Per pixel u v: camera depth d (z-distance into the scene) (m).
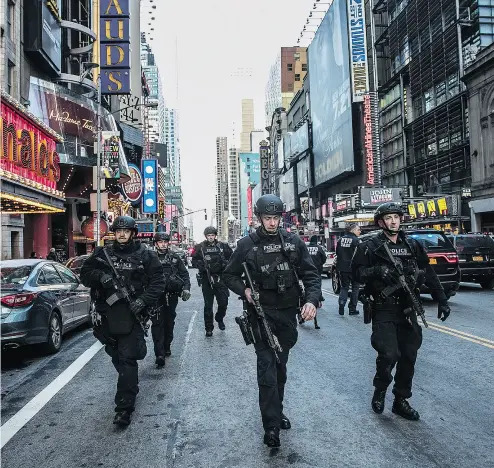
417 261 4.28
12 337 6.84
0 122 10.60
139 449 3.82
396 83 41.44
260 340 3.78
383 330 4.14
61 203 15.32
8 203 12.38
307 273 3.94
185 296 7.11
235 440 3.94
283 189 85.94
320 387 5.35
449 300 12.77
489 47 27.39
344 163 48.75
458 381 5.42
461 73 31.09
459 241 15.30
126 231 4.55
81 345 8.38
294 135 72.94
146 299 4.42
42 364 6.99
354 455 3.57
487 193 28.31
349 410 4.57
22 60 25.59
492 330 8.35
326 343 7.75
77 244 36.81
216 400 5.03
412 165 38.06
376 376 4.34
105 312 4.43
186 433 4.13
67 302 8.51
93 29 34.59
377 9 45.59
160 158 99.81
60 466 3.55
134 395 4.46
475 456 3.52
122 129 51.78
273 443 3.62
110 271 4.43
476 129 29.31
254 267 3.85
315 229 55.41
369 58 47.94
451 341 7.52
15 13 24.44
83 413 4.74
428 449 3.66
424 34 36.62
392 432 4.00
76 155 28.73
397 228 4.19
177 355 7.29
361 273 4.18
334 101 52.00
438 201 30.02
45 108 27.11
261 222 3.93
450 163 32.88
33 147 12.73
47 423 4.48
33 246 27.86
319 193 64.50
